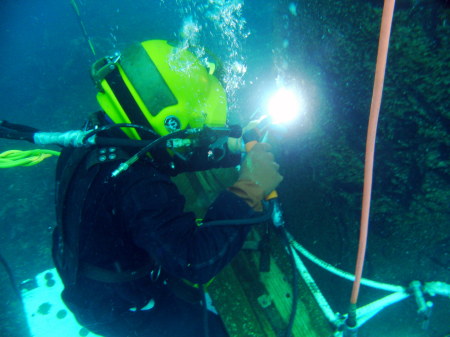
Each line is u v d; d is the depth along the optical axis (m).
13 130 0.99
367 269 1.64
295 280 1.40
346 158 1.42
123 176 0.86
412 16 0.90
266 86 2.19
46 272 2.47
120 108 0.91
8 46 5.10
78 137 0.88
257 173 1.02
